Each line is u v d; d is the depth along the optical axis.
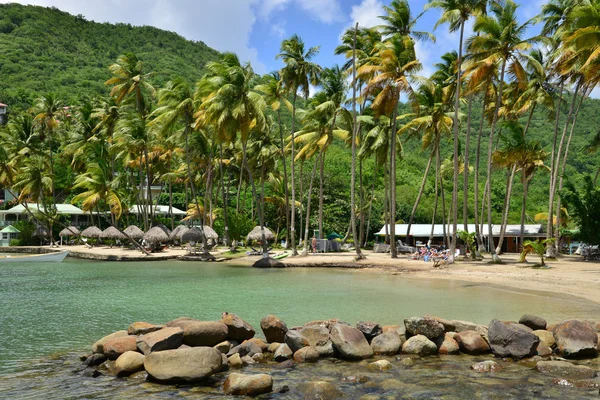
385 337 11.35
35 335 13.05
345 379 9.16
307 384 8.62
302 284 24.36
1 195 76.56
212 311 16.50
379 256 39.12
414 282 24.91
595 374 9.30
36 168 55.38
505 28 29.78
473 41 30.64
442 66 42.50
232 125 35.84
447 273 27.94
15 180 60.41
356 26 34.28
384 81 33.53
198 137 48.69
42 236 60.34
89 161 61.97
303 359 10.51
